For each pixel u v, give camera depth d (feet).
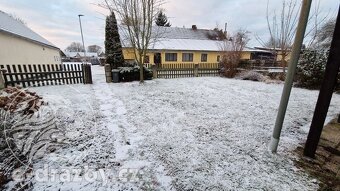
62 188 6.89
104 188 6.98
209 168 8.27
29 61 39.04
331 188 7.04
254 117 14.94
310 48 29.86
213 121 13.88
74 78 27.66
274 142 9.50
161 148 9.87
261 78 35.42
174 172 7.96
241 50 42.80
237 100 20.24
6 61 29.01
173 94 22.41
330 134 11.71
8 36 30.07
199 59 68.18
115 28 33.81
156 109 16.37
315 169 8.23
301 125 13.52
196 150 9.75
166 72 38.91
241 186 7.17
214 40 79.66
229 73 41.42
